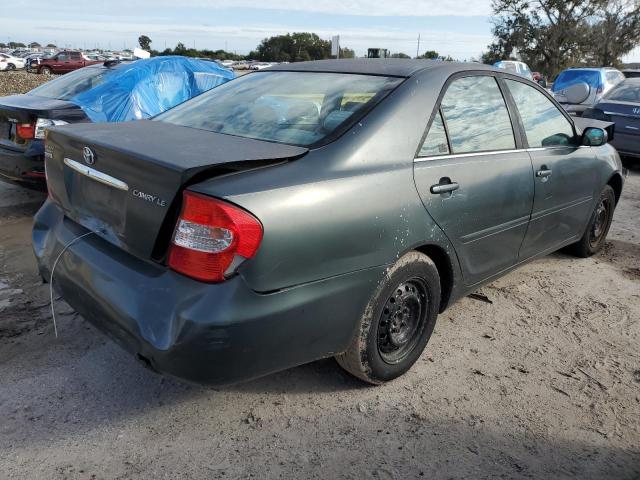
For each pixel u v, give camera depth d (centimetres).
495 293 412
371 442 247
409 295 279
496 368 311
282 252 213
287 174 225
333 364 305
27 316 344
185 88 764
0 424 245
